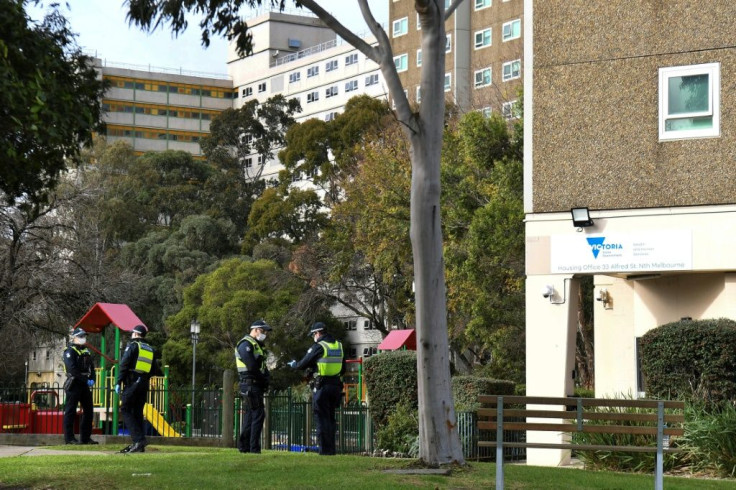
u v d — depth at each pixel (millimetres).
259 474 12992
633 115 20094
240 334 63125
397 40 87188
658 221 19766
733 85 19438
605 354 22781
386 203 48062
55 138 13094
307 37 122688
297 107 95625
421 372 14117
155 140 124625
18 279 40125
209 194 89188
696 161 19578
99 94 15023
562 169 20547
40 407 28266
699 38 19688
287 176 71188
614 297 22797
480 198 39719
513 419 20562
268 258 70250
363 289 63344
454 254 39125
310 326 64500
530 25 20969
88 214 49281
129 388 17875
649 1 20078
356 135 66438
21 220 40219
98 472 13312
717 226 19344
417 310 14180
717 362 17438
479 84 77875
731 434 16094
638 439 16422
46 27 14445
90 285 43250
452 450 14062
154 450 18719
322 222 68312
